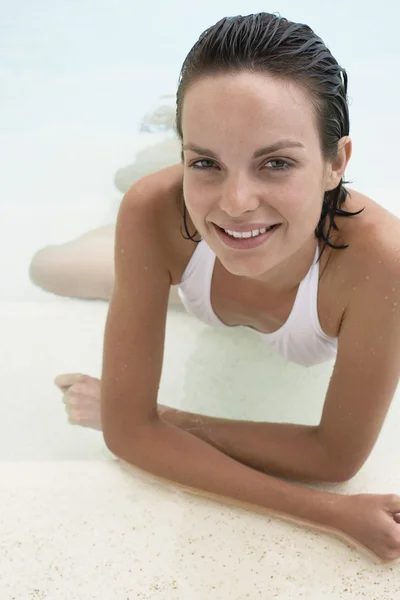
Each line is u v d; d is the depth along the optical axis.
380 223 1.18
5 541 1.15
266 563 1.12
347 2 3.31
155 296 1.28
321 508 1.17
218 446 1.33
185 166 1.02
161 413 1.41
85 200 2.15
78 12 3.40
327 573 1.11
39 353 1.68
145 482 1.25
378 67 2.80
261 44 0.94
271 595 1.07
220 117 0.93
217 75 0.94
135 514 1.19
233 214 0.98
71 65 2.95
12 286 1.87
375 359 1.18
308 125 0.97
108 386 1.29
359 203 1.22
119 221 1.26
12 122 2.55
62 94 2.74
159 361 1.30
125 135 2.45
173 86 2.73
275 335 1.39
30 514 1.18
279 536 1.16
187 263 1.31
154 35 3.15
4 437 1.46
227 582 1.09
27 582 1.09
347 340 1.21
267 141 0.94
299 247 1.07
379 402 1.21
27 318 1.77
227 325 1.49
